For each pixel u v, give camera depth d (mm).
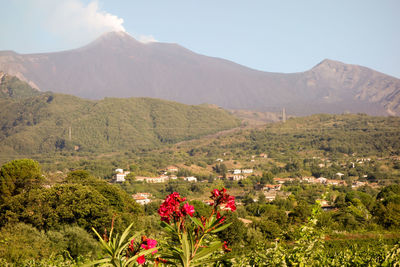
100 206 27203
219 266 3066
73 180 38531
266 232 29562
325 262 4953
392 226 38219
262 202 71812
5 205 28359
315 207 4676
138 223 27188
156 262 2562
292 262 4234
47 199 27750
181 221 2559
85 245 21219
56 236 21203
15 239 18891
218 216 2588
